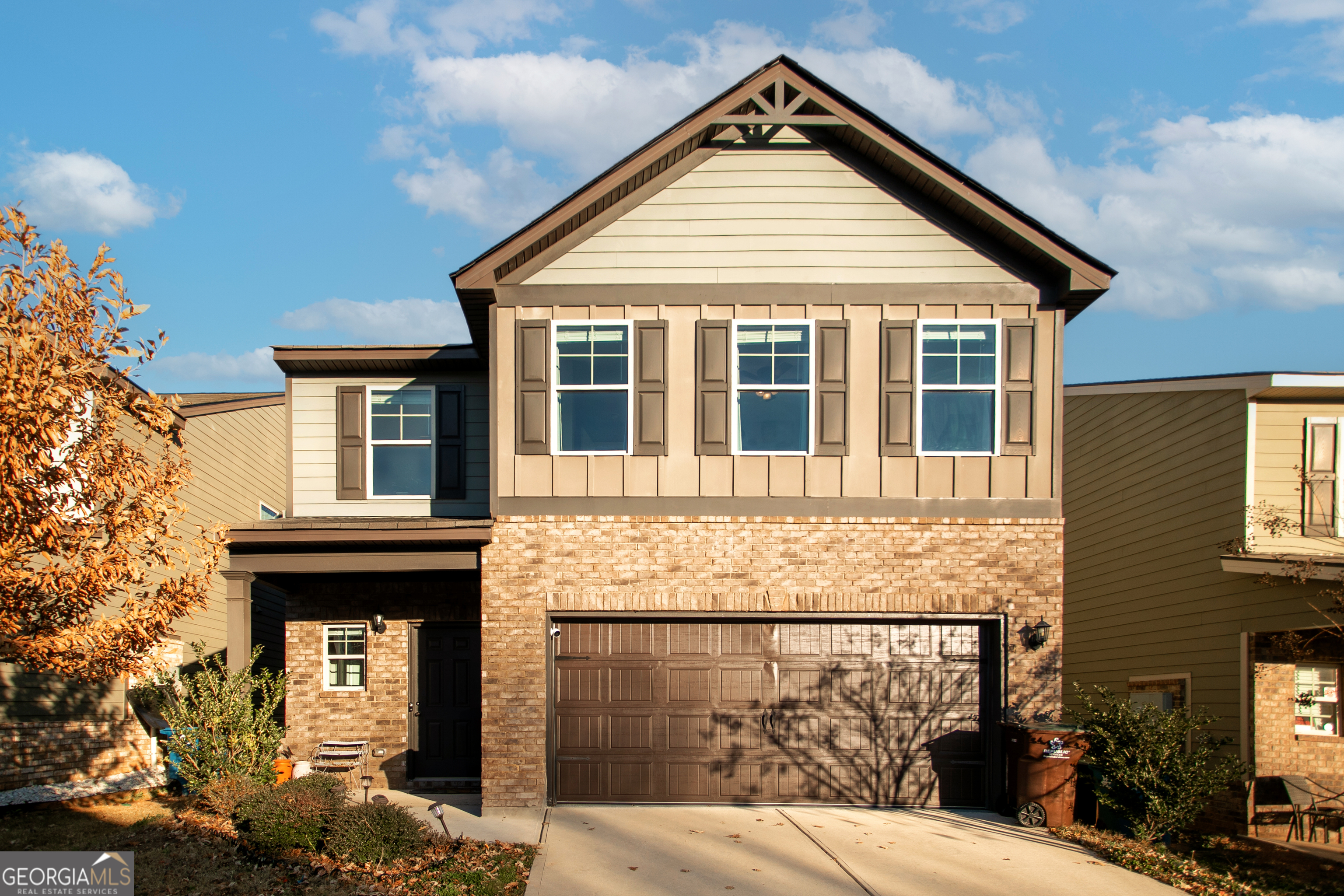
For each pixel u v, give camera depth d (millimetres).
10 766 11508
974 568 10797
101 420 7891
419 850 8797
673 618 10945
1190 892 8430
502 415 10977
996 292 11141
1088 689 16812
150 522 7980
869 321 11094
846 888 8148
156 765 13438
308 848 8828
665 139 10891
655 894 7922
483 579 10773
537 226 10883
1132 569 15281
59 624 7734
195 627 15438
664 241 11203
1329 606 10672
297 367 13367
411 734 12430
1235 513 12578
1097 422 16703
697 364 11023
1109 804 10008
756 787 10883
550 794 10680
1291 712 12227
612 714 10930
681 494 10867
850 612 10781
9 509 7008
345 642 12727
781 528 10812
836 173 11305
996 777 10719
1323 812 11734
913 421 10961
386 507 13266
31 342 7062
